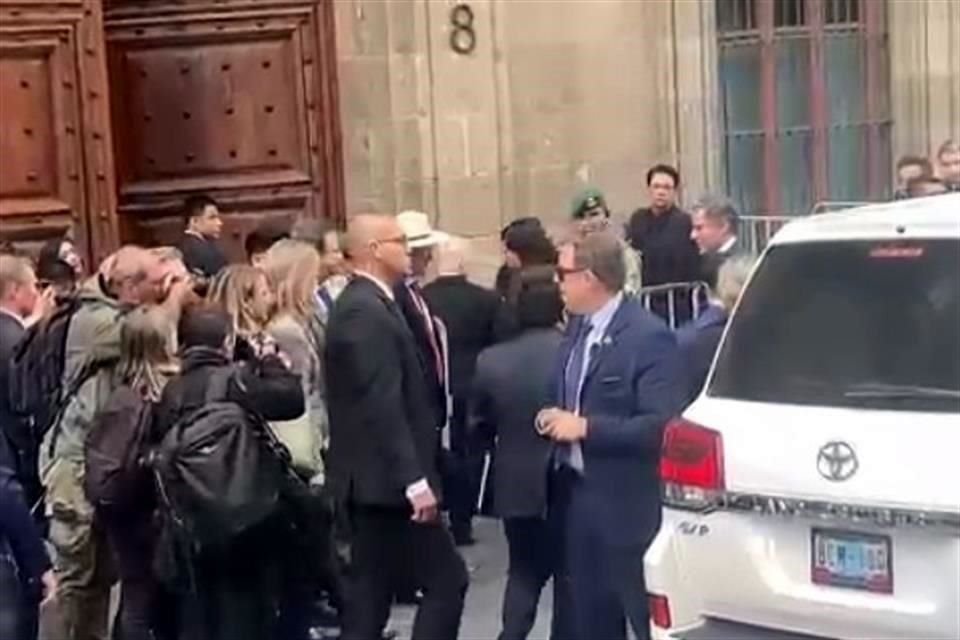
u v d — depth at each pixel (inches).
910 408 231.0
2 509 271.9
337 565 299.0
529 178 533.6
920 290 236.2
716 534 242.8
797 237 249.4
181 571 275.9
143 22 520.1
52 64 496.4
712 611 245.1
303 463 312.7
